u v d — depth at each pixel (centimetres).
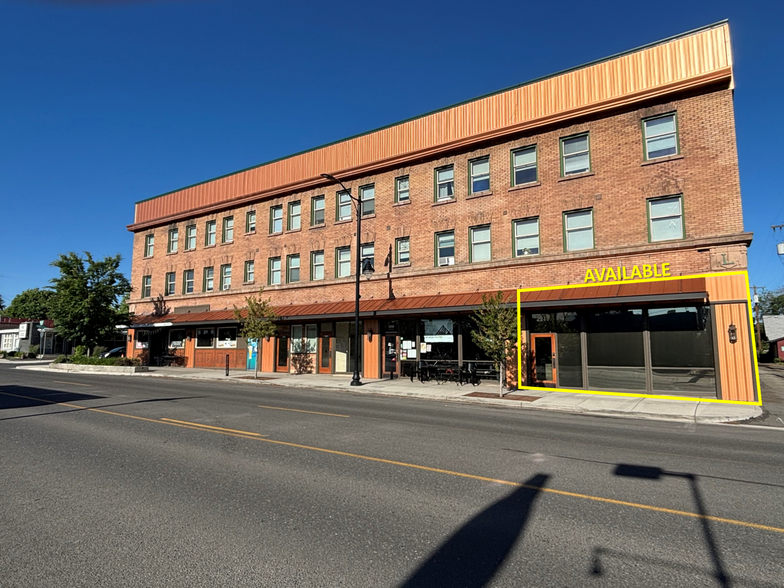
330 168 2578
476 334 1728
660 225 1719
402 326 2248
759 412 1290
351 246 2459
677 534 442
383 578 355
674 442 896
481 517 480
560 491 564
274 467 658
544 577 358
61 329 3075
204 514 482
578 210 1867
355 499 531
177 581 349
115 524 456
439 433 930
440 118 2244
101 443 801
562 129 1933
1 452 737
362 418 1107
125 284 3216
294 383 2027
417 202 2267
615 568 374
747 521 476
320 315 2333
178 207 3306
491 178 2073
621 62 1841
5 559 383
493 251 2033
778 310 7725
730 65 1641
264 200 2852
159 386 1870
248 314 2489
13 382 1955
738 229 1570
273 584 345
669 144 1736
